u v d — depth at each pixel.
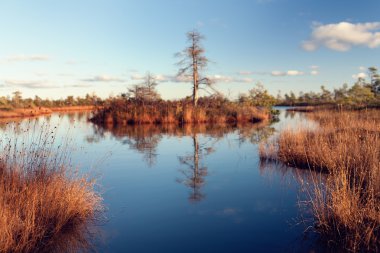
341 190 5.77
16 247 4.72
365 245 4.86
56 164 7.23
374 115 20.67
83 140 17.75
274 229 5.83
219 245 5.25
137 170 10.67
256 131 22.09
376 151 8.45
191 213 6.73
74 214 6.13
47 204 5.76
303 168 10.38
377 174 6.80
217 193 8.07
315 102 83.38
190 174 10.12
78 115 42.44
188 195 7.96
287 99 106.06
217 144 16.31
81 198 6.43
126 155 13.37
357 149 8.95
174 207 7.10
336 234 5.29
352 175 7.98
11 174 6.23
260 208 6.92
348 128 12.85
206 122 30.62
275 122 29.75
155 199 7.66
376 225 5.14
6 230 4.70
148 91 36.22
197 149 14.88
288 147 12.12
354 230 5.09
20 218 5.23
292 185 8.59
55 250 5.09
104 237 5.59
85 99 72.38
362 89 43.56
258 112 34.81
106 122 29.95
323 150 10.25
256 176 9.70
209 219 6.39
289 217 6.36
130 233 5.76
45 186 6.07
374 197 6.17
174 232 5.79
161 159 12.51
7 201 5.55
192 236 5.62
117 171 10.53
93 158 12.61
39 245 5.15
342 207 5.34
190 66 34.34
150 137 19.22
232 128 24.67
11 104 42.56
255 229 5.85
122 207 7.12
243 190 8.29
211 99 35.41
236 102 37.22
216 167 11.07
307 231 5.67
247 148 14.99
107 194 8.08
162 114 30.58
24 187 5.78
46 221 5.54
